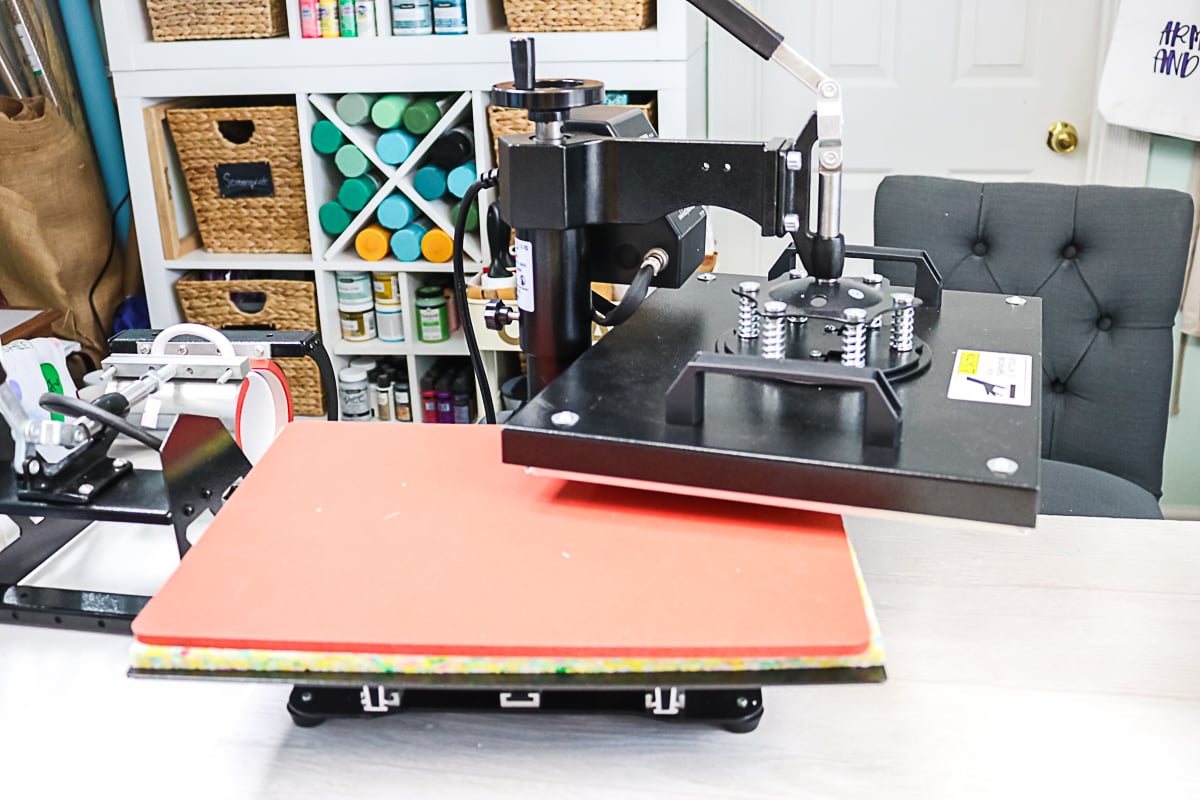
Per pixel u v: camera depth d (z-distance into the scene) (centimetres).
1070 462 187
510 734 87
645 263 100
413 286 248
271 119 234
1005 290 184
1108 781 80
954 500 78
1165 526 110
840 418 87
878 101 256
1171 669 91
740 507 89
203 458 100
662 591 79
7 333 200
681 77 216
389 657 75
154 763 85
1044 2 242
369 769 84
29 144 230
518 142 97
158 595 79
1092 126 244
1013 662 92
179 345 118
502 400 255
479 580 80
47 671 94
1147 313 179
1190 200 178
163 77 232
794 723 87
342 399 253
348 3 224
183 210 251
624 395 92
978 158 256
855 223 267
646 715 87
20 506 98
